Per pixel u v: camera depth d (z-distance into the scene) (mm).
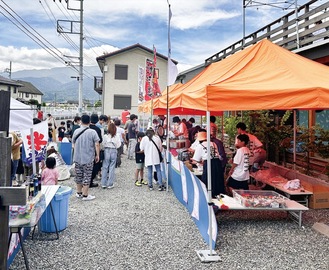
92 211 5543
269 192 5211
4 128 2021
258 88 3754
